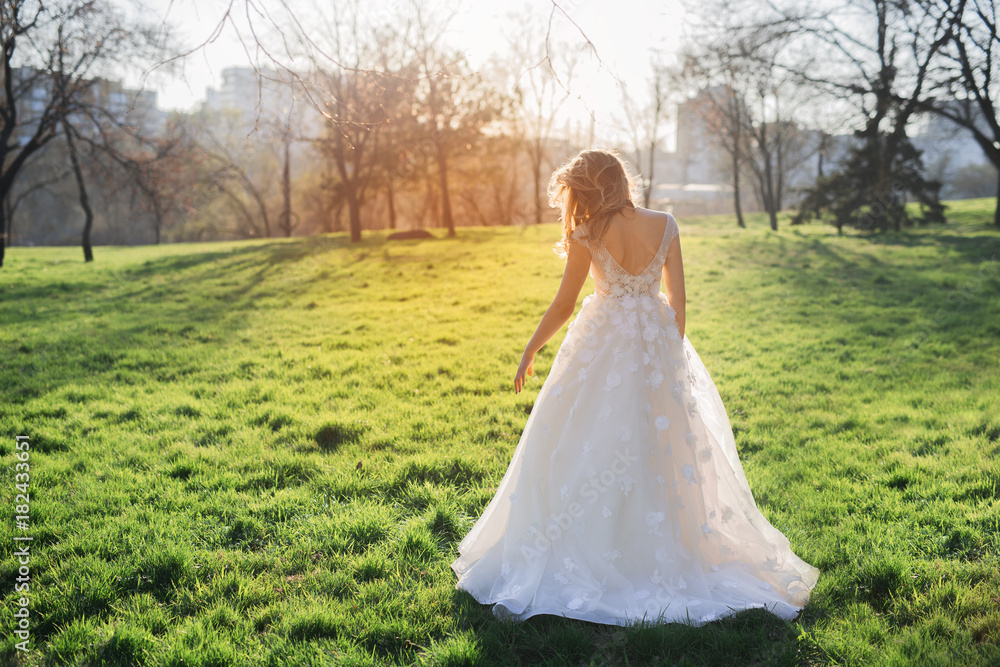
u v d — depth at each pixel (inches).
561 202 111.7
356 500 149.7
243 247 1050.7
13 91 692.7
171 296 515.8
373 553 123.0
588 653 92.3
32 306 462.0
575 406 104.4
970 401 220.2
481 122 1192.8
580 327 108.9
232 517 140.3
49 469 167.2
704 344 331.0
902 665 85.8
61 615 102.5
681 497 105.3
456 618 101.0
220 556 122.3
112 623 100.7
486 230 1370.6
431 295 497.4
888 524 131.7
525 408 224.2
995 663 85.0
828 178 1042.1
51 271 696.4
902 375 263.7
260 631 101.0
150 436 198.2
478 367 283.6
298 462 172.2
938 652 87.8
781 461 175.6
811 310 412.5
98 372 284.4
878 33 531.8
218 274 652.7
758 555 109.0
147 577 114.9
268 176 2167.8
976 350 298.2
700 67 609.6
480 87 1085.8
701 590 102.5
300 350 326.3
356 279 592.7
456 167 1644.9
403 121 1064.2
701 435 106.7
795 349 316.5
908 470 158.7
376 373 277.7
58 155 1557.6
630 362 104.0
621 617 97.9
